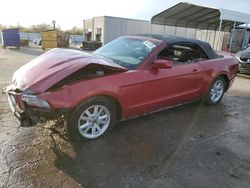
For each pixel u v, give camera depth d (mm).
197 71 4566
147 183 2584
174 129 4004
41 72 3195
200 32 24750
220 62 5129
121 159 3010
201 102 5324
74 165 2818
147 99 3832
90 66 3188
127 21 23516
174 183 2605
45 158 2914
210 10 15414
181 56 4465
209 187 2578
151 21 18922
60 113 2939
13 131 3539
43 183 2482
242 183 2682
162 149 3320
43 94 2869
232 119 4676
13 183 2447
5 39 20375
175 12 16719
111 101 3459
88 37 27281
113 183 2557
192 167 2926
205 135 3865
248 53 9922
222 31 22641
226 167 2979
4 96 5070
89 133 3404
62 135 3477
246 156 3285
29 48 22141
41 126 3578
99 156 3045
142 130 3873
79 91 3051
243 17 14961
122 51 4230
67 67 3156
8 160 2816
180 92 4375
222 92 5457
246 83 8461
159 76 3877
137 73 3625
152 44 4133
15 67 9523
